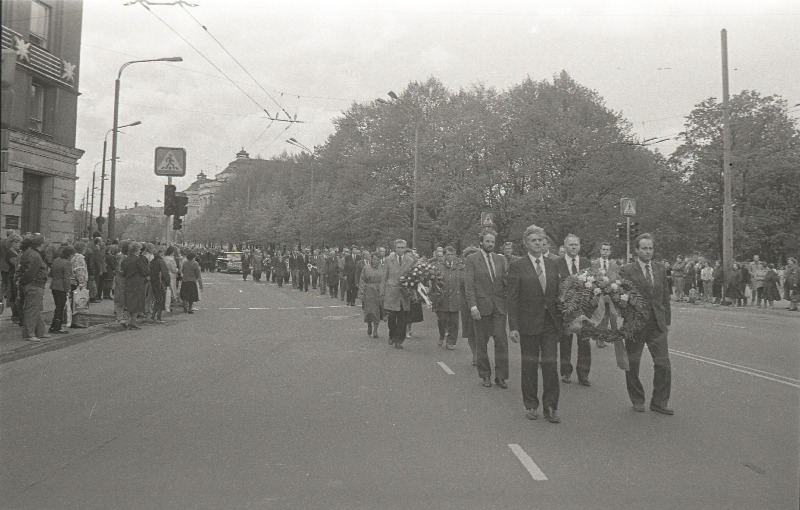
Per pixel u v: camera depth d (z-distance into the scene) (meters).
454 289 10.88
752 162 37.56
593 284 6.16
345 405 6.75
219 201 77.81
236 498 4.18
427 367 9.09
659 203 35.44
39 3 8.65
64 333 12.63
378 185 39.22
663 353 6.45
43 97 18.89
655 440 5.49
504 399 7.07
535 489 4.34
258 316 16.94
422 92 40.38
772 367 9.05
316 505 4.06
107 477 4.57
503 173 32.84
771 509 4.02
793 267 22.22
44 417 6.24
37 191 22.33
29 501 4.13
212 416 6.27
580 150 32.56
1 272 12.88
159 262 15.16
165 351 10.55
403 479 4.52
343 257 23.05
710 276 26.67
